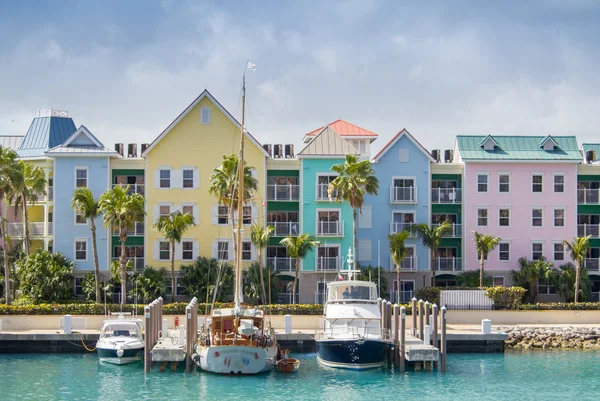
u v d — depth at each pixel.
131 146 78.75
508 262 77.31
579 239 71.31
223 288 69.75
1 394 43.59
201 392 43.97
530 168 77.94
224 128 74.50
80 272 73.19
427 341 51.69
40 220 78.94
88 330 58.16
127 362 51.34
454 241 77.88
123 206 64.81
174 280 72.25
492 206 77.50
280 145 79.19
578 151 78.81
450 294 66.19
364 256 75.94
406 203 76.50
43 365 51.22
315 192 74.56
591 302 70.19
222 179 64.12
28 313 60.91
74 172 73.94
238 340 48.06
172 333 55.81
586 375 49.03
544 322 64.44
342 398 43.00
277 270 72.62
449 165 77.69
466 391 44.81
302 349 56.81
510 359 54.31
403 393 44.22
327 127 76.81
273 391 44.41
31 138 82.12
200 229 73.94
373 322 53.62
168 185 74.19
